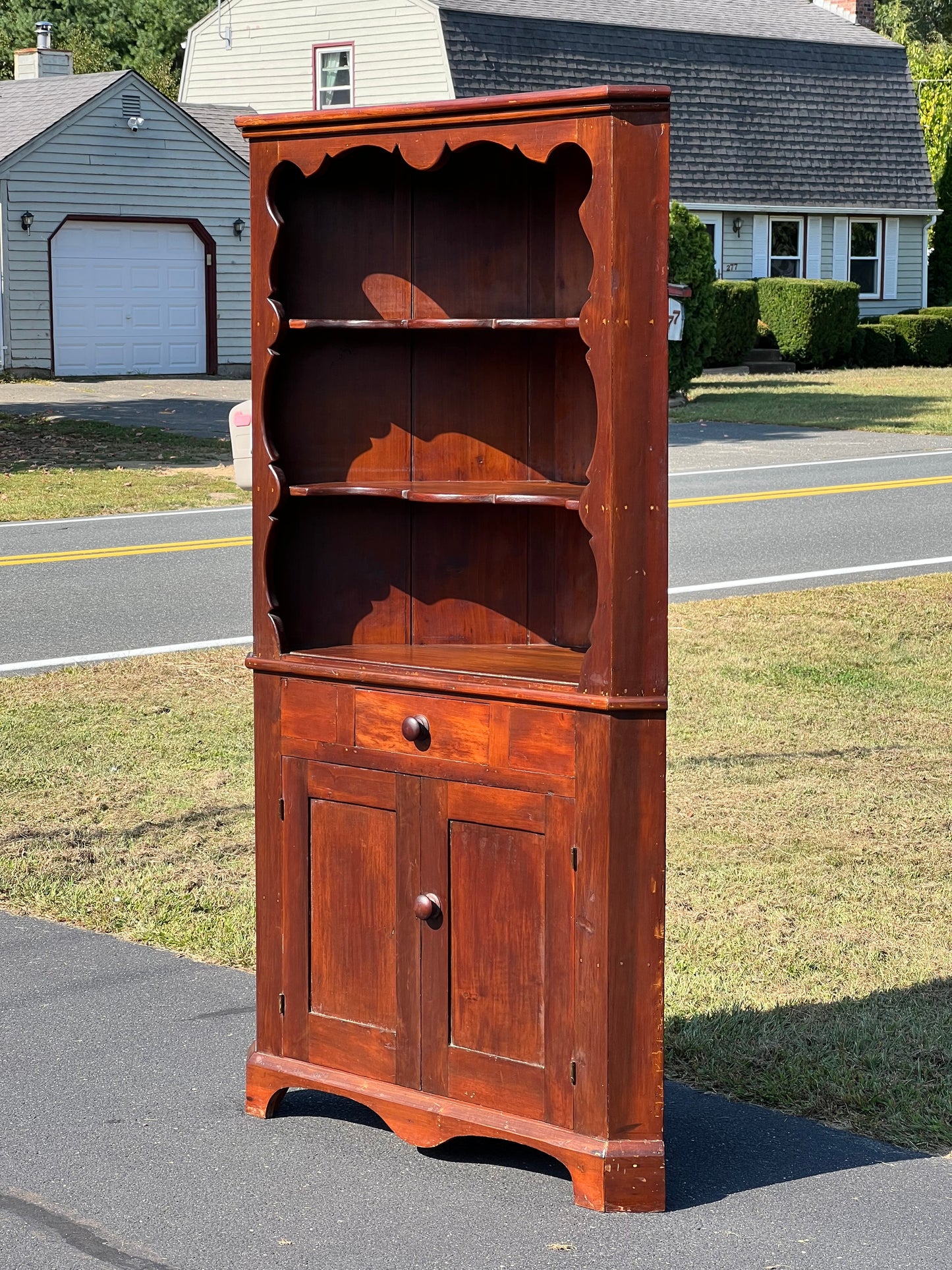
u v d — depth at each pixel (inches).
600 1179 145.3
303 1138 160.7
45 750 288.5
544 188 169.3
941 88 1413.6
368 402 171.3
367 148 157.8
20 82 1165.1
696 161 1205.1
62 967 201.6
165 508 601.3
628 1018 145.5
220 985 196.9
